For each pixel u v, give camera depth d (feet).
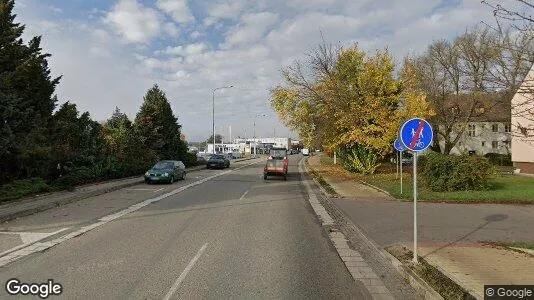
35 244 32.01
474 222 42.22
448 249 30.63
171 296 20.65
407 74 102.53
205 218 44.91
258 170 143.64
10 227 39.22
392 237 35.14
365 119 97.30
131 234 35.91
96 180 85.20
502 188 70.08
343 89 101.04
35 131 64.44
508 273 24.29
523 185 75.31
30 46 73.51
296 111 109.40
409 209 51.24
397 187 72.74
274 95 110.32
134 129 118.83
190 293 21.12
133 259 27.61
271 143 457.68
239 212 49.67
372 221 42.93
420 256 28.55
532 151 108.58
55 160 73.31
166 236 35.19
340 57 103.65
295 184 91.25
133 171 102.68
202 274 24.39
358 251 31.40
